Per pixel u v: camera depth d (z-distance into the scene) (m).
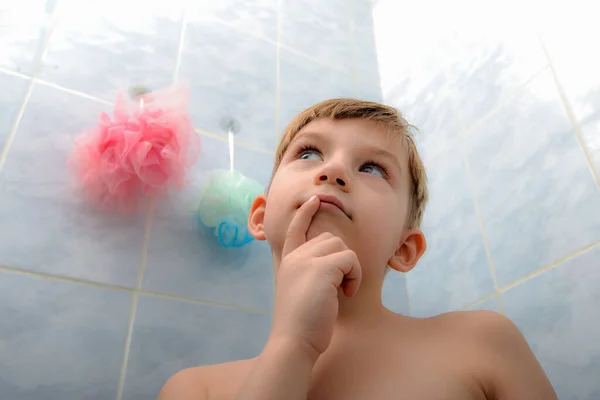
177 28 1.17
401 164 0.69
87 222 0.83
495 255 0.93
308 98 1.28
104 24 1.07
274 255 0.62
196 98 1.09
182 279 0.85
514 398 0.49
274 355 0.42
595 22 0.91
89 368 0.72
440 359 0.50
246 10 1.34
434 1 1.39
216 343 0.82
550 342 0.78
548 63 0.97
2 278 0.73
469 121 1.12
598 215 0.79
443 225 1.08
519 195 0.93
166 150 0.86
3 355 0.68
